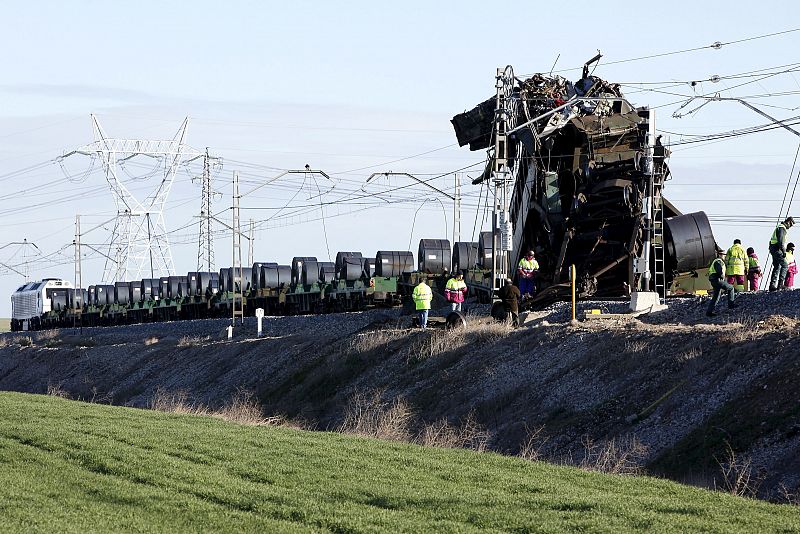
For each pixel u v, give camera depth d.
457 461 53.72
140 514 41.19
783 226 98.69
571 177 125.00
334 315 167.88
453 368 100.00
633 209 118.94
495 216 123.38
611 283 123.62
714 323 88.44
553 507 41.75
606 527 37.78
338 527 38.56
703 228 121.94
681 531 37.28
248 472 49.16
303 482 46.94
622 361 81.00
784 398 62.03
